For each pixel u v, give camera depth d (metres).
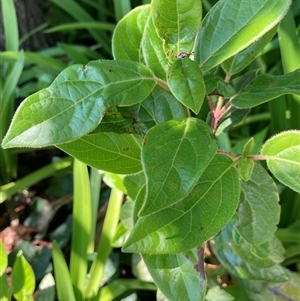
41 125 0.17
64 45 0.49
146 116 0.21
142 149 0.16
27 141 0.17
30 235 0.44
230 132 0.47
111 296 0.35
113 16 0.60
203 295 0.22
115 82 0.18
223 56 0.18
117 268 0.39
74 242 0.35
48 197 0.46
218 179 0.18
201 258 0.22
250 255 0.29
